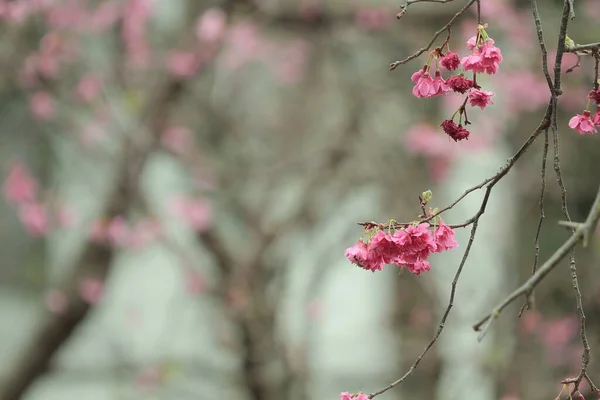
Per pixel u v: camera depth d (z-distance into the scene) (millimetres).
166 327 15125
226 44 10805
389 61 11477
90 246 9469
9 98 13859
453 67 3646
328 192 11328
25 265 16125
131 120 9820
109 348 14984
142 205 10359
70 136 12180
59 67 11164
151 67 10984
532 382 10883
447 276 11711
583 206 12500
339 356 15547
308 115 13977
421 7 10875
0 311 16094
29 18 10703
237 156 12453
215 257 10414
